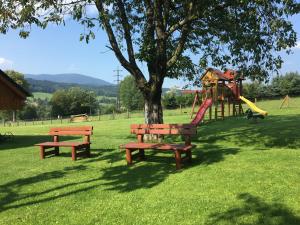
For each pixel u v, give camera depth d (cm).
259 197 801
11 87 2162
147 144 1204
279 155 1109
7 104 2167
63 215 791
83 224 740
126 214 775
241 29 1546
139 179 1012
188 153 1143
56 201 879
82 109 10050
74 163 1277
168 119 3488
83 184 1004
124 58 1519
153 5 1540
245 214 727
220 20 1564
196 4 1415
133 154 1254
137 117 5212
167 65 1520
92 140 1834
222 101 3094
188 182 941
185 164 1129
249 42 1524
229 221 704
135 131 1271
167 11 1510
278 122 2297
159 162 1183
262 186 860
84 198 888
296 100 5359
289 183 866
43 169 1209
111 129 2831
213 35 1662
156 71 1516
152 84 1528
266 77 1563
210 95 3105
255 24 1486
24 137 2381
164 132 1215
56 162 1308
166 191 891
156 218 743
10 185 1034
